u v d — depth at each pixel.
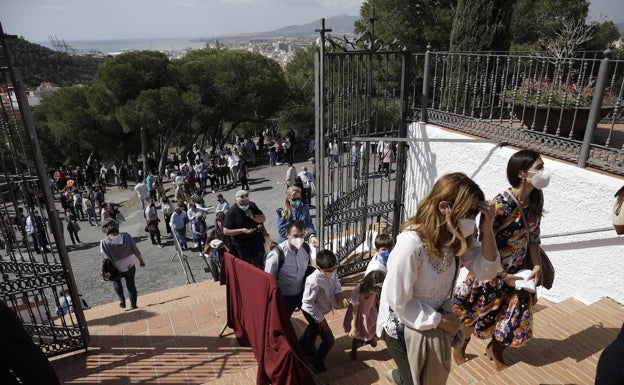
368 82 5.60
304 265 4.07
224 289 6.70
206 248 7.29
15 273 4.08
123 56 23.78
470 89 6.45
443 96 6.45
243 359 4.28
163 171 25.41
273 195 16.12
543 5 14.55
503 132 4.84
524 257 2.68
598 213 3.78
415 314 1.73
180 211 11.93
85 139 25.84
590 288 4.00
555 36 13.95
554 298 4.44
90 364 4.33
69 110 25.47
